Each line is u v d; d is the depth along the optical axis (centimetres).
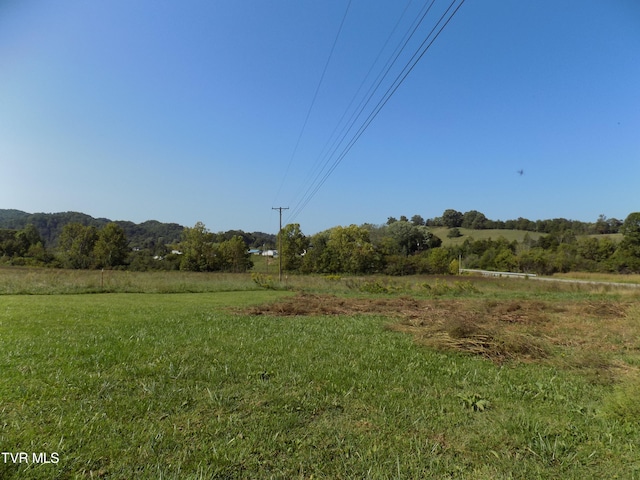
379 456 274
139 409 343
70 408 340
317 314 1217
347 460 268
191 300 1628
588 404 399
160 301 1533
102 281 2105
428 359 587
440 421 343
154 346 616
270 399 380
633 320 1031
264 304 1478
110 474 242
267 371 482
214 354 571
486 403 385
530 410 377
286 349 627
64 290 1869
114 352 559
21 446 269
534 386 457
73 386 398
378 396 403
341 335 797
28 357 516
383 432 314
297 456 271
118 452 266
